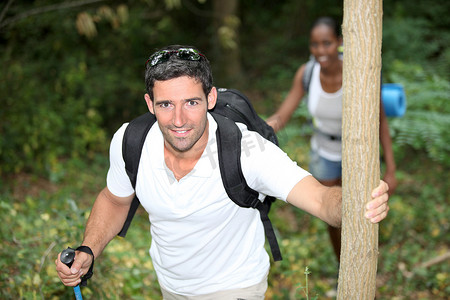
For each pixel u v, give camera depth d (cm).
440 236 475
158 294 345
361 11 147
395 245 470
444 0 1002
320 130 384
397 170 612
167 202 191
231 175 184
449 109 510
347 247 162
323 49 344
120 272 323
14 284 280
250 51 1087
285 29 1120
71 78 703
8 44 752
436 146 450
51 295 289
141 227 477
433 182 593
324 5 1099
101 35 838
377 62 150
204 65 179
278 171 184
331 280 418
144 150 192
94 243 208
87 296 283
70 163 622
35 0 736
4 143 572
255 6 1166
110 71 797
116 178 207
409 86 541
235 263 204
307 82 371
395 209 522
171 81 172
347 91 153
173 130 178
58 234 305
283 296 361
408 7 1004
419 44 879
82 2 450
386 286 403
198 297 208
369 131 152
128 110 784
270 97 908
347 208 159
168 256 206
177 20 1024
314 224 508
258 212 215
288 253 425
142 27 847
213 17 991
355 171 154
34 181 578
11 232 322
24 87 639
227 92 218
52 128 639
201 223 192
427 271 416
